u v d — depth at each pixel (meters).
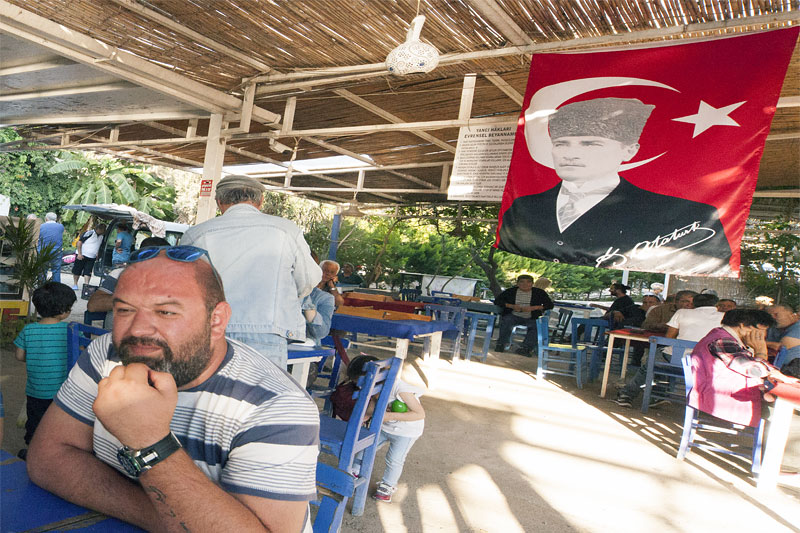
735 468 4.91
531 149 4.71
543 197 4.60
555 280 22.77
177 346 1.11
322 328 4.09
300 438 1.15
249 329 2.76
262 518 1.10
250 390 1.19
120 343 1.12
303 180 14.06
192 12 4.96
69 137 10.86
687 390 5.02
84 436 1.29
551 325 13.47
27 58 6.10
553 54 4.67
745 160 3.91
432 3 4.39
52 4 4.82
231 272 2.79
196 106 6.50
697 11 4.04
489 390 6.95
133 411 0.95
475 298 12.25
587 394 7.43
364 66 5.65
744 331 5.24
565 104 4.58
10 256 7.19
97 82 6.63
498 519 3.41
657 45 4.29
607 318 10.04
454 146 9.05
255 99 6.84
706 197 4.01
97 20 5.08
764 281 15.44
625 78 4.38
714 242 3.96
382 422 3.17
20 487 1.27
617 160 4.35
